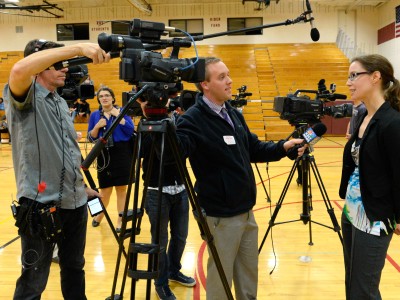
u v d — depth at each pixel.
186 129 1.85
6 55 15.59
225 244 1.91
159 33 1.45
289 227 4.01
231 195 1.89
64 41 15.72
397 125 1.66
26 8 13.34
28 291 1.83
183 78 1.40
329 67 13.80
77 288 2.05
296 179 6.31
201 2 15.23
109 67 14.17
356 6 15.08
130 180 1.43
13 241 3.72
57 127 1.89
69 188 1.90
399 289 2.68
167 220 2.48
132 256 1.41
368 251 1.76
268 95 12.93
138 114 1.52
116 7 15.40
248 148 2.08
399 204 1.72
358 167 1.79
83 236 2.04
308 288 2.74
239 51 14.91
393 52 13.71
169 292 2.51
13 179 6.91
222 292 1.93
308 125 2.40
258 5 14.97
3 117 12.06
